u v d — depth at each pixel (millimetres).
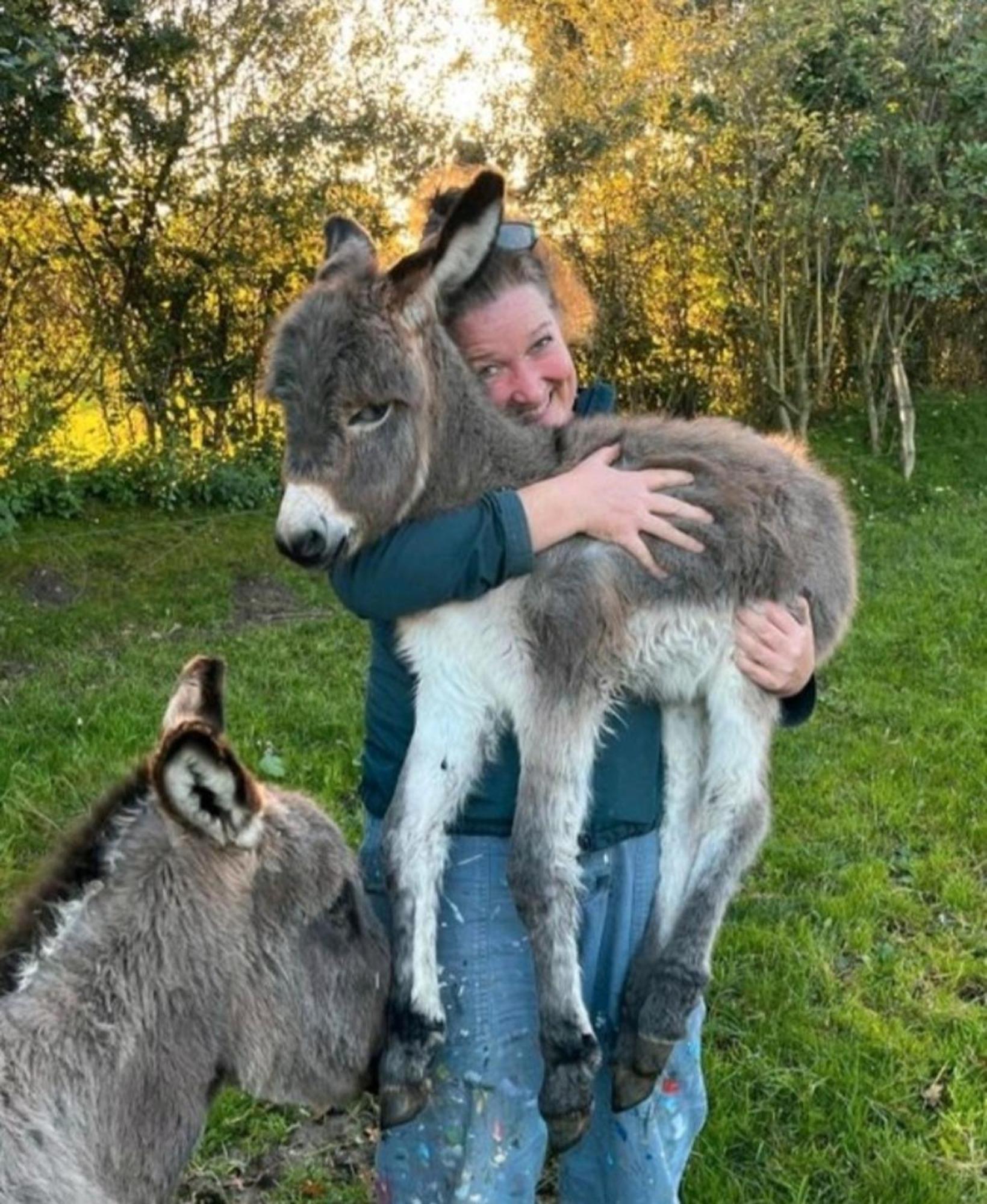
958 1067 4000
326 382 2312
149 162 11430
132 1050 1995
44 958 2010
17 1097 1863
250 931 2123
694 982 2359
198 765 2018
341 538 2305
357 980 2250
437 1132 2412
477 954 2381
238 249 11961
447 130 12391
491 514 2299
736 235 14031
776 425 14969
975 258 13867
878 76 13234
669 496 2438
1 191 10875
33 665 7805
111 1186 1969
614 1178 2576
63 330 11680
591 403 2855
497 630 2381
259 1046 2145
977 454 14852
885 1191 3492
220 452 12039
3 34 8094
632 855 2502
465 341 2566
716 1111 3760
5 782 5633
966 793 6062
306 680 7336
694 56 13266
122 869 2090
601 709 2393
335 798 5699
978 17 13844
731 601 2447
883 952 4664
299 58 11781
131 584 9406
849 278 14703
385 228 12055
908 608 9109
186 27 11195
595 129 13133
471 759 2420
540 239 2758
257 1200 3471
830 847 5516
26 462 10406
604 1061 2535
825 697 7316
